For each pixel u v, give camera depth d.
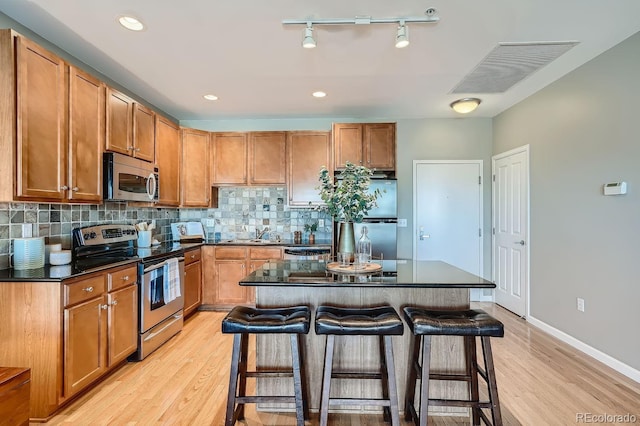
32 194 2.00
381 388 2.07
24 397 1.61
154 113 3.45
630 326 2.44
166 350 2.92
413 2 2.02
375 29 2.31
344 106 4.04
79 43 2.51
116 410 2.04
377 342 2.07
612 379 2.41
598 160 2.72
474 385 1.95
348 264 2.31
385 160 4.11
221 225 4.68
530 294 3.64
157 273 2.94
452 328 1.66
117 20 2.21
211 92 3.56
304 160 4.30
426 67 2.93
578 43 2.52
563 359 2.74
